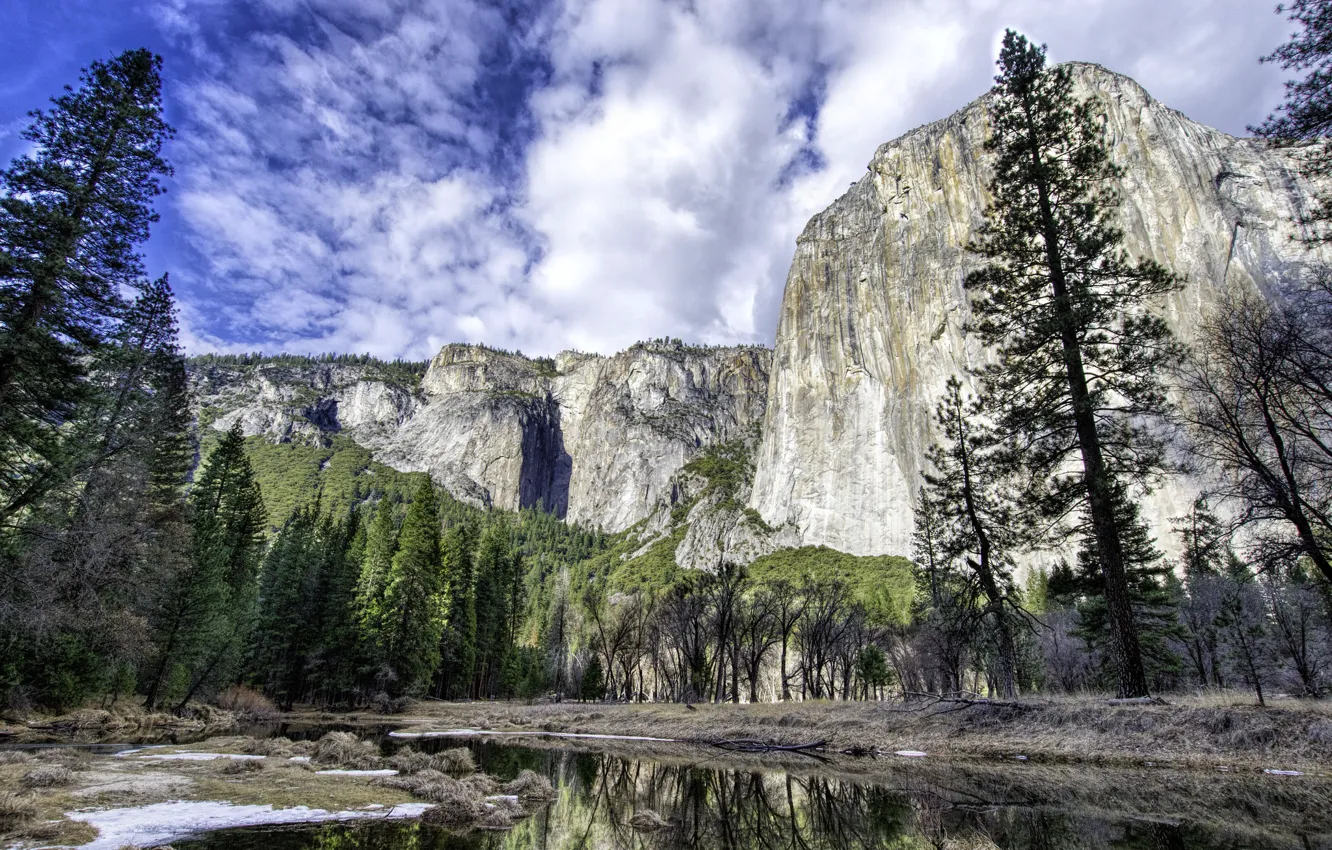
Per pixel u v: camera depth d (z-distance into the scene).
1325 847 7.25
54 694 29.16
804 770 17.83
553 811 12.82
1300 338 13.56
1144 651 31.84
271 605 50.97
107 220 23.31
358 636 51.28
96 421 27.19
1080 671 38.50
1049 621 41.62
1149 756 13.41
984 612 23.50
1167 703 15.25
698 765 20.64
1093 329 17.72
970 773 14.38
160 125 24.84
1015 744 16.38
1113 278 18.08
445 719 43.66
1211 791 10.59
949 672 40.38
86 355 24.11
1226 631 25.98
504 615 77.94
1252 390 14.27
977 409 20.70
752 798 13.98
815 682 55.47
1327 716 12.40
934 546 32.53
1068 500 18.16
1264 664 23.22
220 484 45.00
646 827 11.12
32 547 23.73
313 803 11.95
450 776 15.35
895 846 8.92
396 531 59.44
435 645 54.97
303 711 46.47
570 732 37.09
